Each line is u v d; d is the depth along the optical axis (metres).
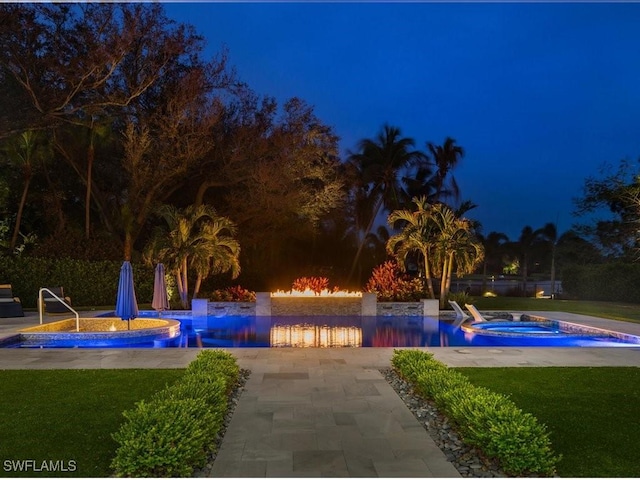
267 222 25.84
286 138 23.39
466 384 6.00
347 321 17.44
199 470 4.23
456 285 37.78
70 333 12.03
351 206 30.88
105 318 14.80
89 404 6.09
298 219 26.30
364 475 4.10
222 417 5.22
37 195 24.20
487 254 52.53
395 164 30.05
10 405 6.05
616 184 24.72
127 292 12.98
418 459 4.43
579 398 6.44
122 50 18.84
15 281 19.08
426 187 31.17
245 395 6.48
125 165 21.62
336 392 6.62
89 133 22.17
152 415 4.38
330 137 24.78
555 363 8.70
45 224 25.17
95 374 7.70
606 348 10.23
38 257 19.94
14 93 19.00
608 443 4.89
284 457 4.45
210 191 26.22
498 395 5.27
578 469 4.29
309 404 6.06
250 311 18.84
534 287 40.34
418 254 23.98
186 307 19.34
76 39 19.14
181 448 4.02
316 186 26.14
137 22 19.48
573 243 43.81
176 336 13.62
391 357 9.05
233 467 4.24
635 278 24.56
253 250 28.58
